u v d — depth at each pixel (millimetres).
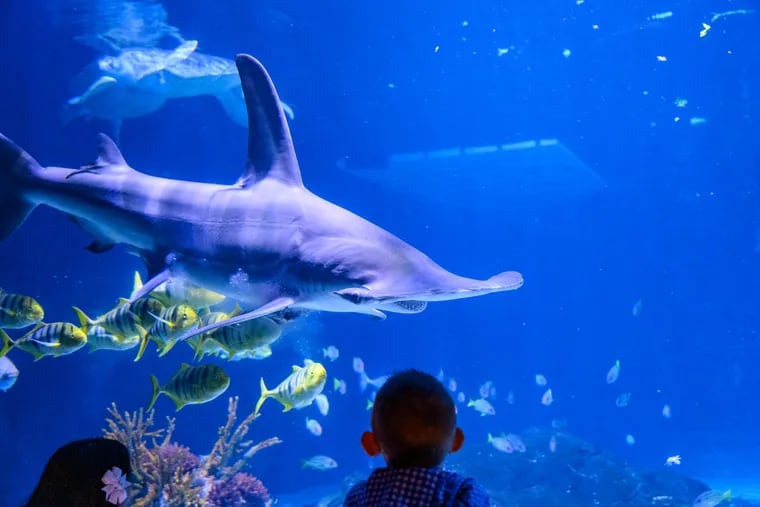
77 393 18625
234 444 9531
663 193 48438
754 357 40031
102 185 5844
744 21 34344
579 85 40500
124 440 8305
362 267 4836
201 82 21703
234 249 5320
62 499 2160
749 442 34219
